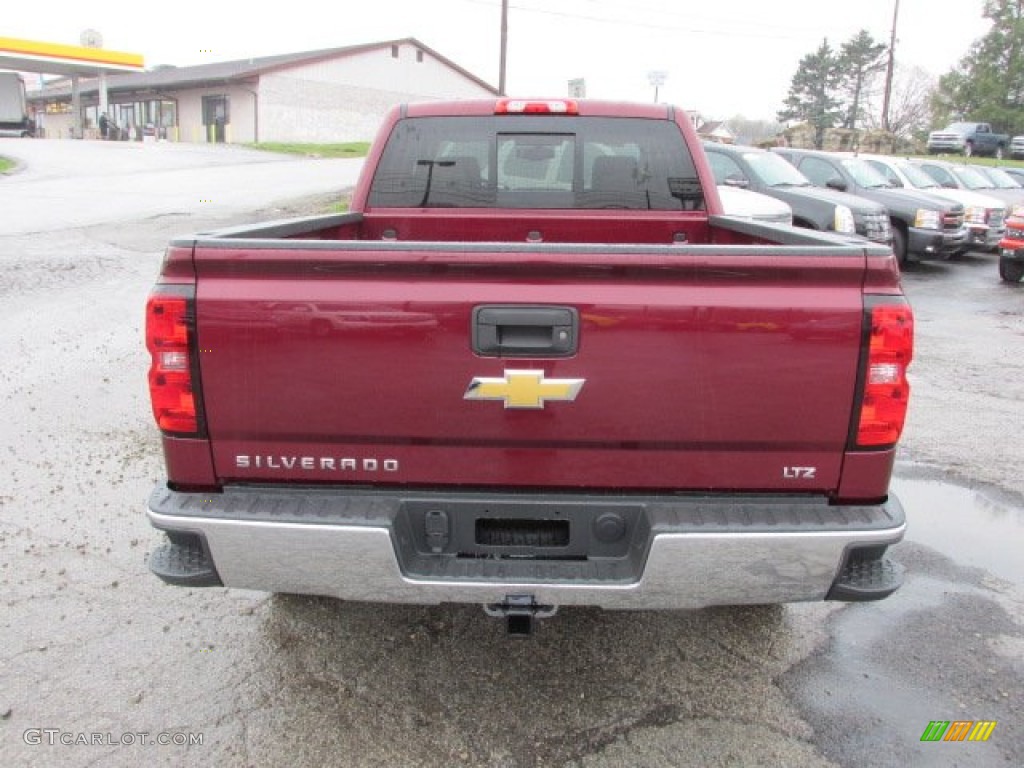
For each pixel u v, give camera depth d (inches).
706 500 102.7
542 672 129.0
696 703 122.0
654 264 96.0
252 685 124.7
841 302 96.3
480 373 98.6
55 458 210.2
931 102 2645.2
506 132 179.0
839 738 114.7
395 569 99.8
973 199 663.1
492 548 105.1
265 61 1844.2
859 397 98.1
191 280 98.9
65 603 145.6
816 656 134.2
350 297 97.6
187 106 1791.3
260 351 99.0
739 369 97.6
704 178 179.2
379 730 115.3
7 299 379.9
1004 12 2427.4
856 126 3029.0
